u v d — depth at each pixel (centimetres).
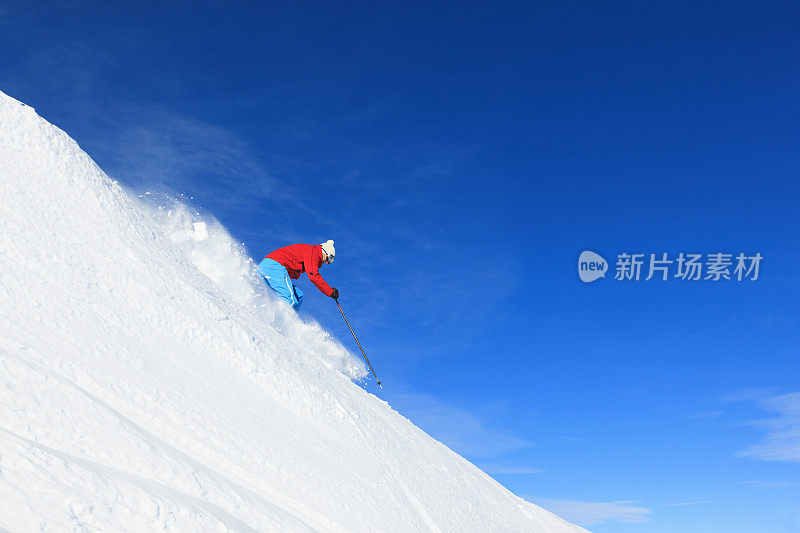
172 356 384
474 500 586
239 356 436
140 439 275
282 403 438
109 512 206
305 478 363
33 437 232
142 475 253
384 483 446
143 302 407
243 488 310
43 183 433
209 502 267
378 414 613
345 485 392
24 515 181
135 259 437
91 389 300
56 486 200
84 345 328
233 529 250
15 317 312
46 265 369
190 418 337
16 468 197
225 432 348
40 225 396
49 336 316
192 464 290
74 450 239
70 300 357
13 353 281
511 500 709
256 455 349
